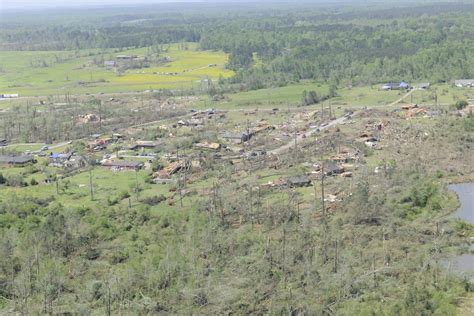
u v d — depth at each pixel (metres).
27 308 89.88
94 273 101.62
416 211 130.75
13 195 151.50
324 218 124.44
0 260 103.88
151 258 103.62
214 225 119.00
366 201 129.25
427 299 88.19
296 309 88.38
